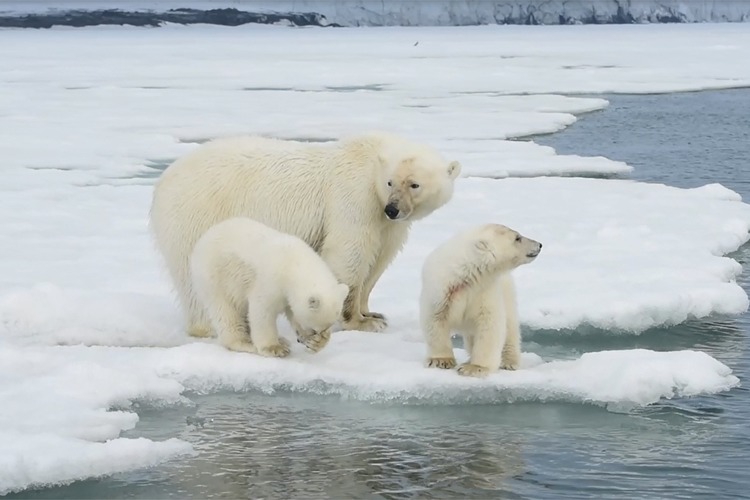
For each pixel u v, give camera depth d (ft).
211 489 23.25
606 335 36.50
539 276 41.91
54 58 260.83
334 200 33.86
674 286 39.68
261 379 29.68
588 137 101.35
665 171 78.74
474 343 29.71
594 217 56.49
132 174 75.72
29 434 24.66
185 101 136.05
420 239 50.39
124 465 24.04
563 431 27.27
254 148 35.12
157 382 28.91
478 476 24.23
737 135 101.35
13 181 69.21
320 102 134.72
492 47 331.36
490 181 70.28
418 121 111.04
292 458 25.17
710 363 31.01
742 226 53.88
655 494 23.27
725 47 304.30
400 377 28.91
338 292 29.40
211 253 30.78
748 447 26.16
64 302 35.35
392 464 24.89
